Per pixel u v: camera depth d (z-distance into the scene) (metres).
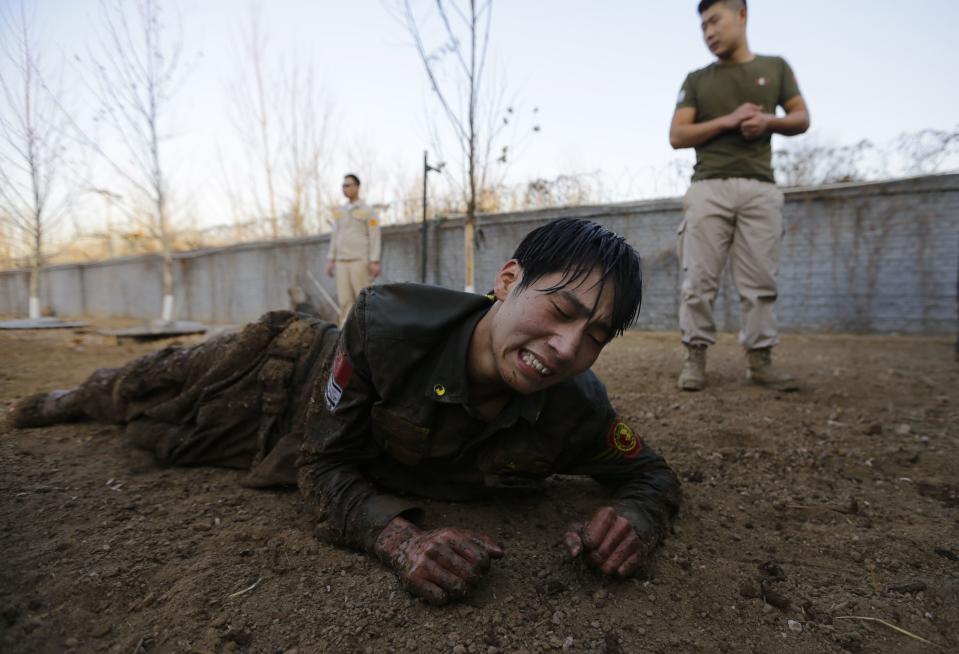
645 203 7.38
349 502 1.48
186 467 2.11
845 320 6.79
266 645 1.15
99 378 2.46
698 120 3.31
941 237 6.39
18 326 7.99
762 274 3.31
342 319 6.79
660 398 3.23
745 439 2.52
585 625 1.24
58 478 1.98
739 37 3.18
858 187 6.65
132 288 14.77
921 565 1.53
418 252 8.88
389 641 1.17
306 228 15.12
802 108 3.21
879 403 3.14
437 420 1.52
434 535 1.30
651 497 1.60
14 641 1.15
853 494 1.99
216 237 13.56
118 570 1.39
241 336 2.01
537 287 1.17
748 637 1.23
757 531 1.73
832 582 1.45
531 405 1.48
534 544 1.60
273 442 1.96
